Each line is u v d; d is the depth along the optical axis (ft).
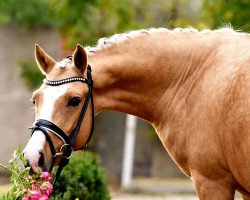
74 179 40.04
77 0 74.08
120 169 81.20
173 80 31.04
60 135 28.63
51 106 28.58
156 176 80.79
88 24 75.00
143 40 31.24
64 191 39.68
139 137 81.05
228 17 57.00
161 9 78.69
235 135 28.32
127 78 31.07
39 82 80.12
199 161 29.73
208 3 59.72
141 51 31.12
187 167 30.63
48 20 80.64
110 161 81.66
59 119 28.63
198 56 30.63
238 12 56.59
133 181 78.48
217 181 29.66
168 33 31.48
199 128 29.71
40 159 28.02
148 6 78.95
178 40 31.22
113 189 77.87
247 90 28.09
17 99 80.84
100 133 81.82
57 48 80.64
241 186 29.63
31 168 27.73
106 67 30.71
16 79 80.94
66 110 28.86
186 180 79.92
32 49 81.71
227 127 28.58
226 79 29.07
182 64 30.89
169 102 31.07
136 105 31.58
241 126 28.04
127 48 31.14
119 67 30.83
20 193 28.02
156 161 80.89
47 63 29.91
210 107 29.32
